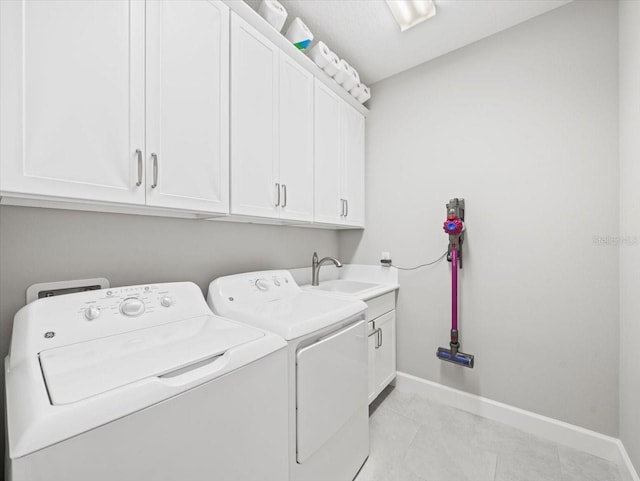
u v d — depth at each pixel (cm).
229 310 128
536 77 169
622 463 136
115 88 93
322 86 189
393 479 134
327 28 179
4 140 72
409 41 190
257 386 87
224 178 126
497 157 181
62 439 52
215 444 76
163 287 115
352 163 223
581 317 155
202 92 117
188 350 82
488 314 184
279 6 150
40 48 78
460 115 196
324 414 114
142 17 99
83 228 110
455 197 197
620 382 143
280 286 162
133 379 66
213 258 157
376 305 192
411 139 218
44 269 101
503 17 169
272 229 195
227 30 128
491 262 183
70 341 85
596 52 152
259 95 143
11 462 49
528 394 170
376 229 237
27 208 98
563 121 160
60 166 81
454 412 189
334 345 120
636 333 123
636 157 123
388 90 231
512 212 176
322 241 240
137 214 125
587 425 153
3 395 88
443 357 190
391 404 198
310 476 108
